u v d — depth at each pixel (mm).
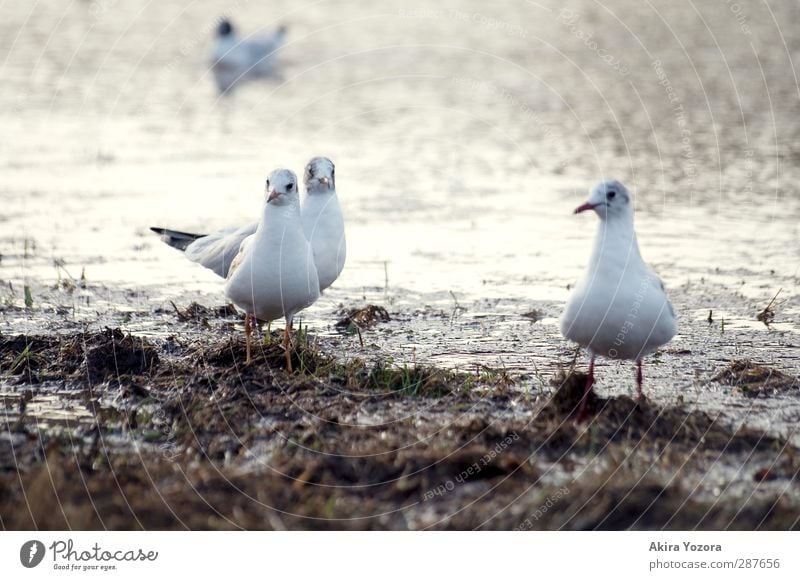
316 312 15719
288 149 27656
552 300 16469
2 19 41656
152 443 10641
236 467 10031
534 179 25000
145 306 15750
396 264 18578
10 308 15344
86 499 9359
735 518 9289
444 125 29688
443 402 11742
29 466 9992
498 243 20047
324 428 10914
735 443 10625
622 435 10703
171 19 41906
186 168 25766
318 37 38250
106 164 25938
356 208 22547
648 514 9367
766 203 22469
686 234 20391
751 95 31516
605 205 10680
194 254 15391
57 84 33656
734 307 15969
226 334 14281
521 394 12047
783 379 12516
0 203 22234
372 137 28672
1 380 12242
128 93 33000
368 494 9609
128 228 20531
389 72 34281
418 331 14781
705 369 13070
